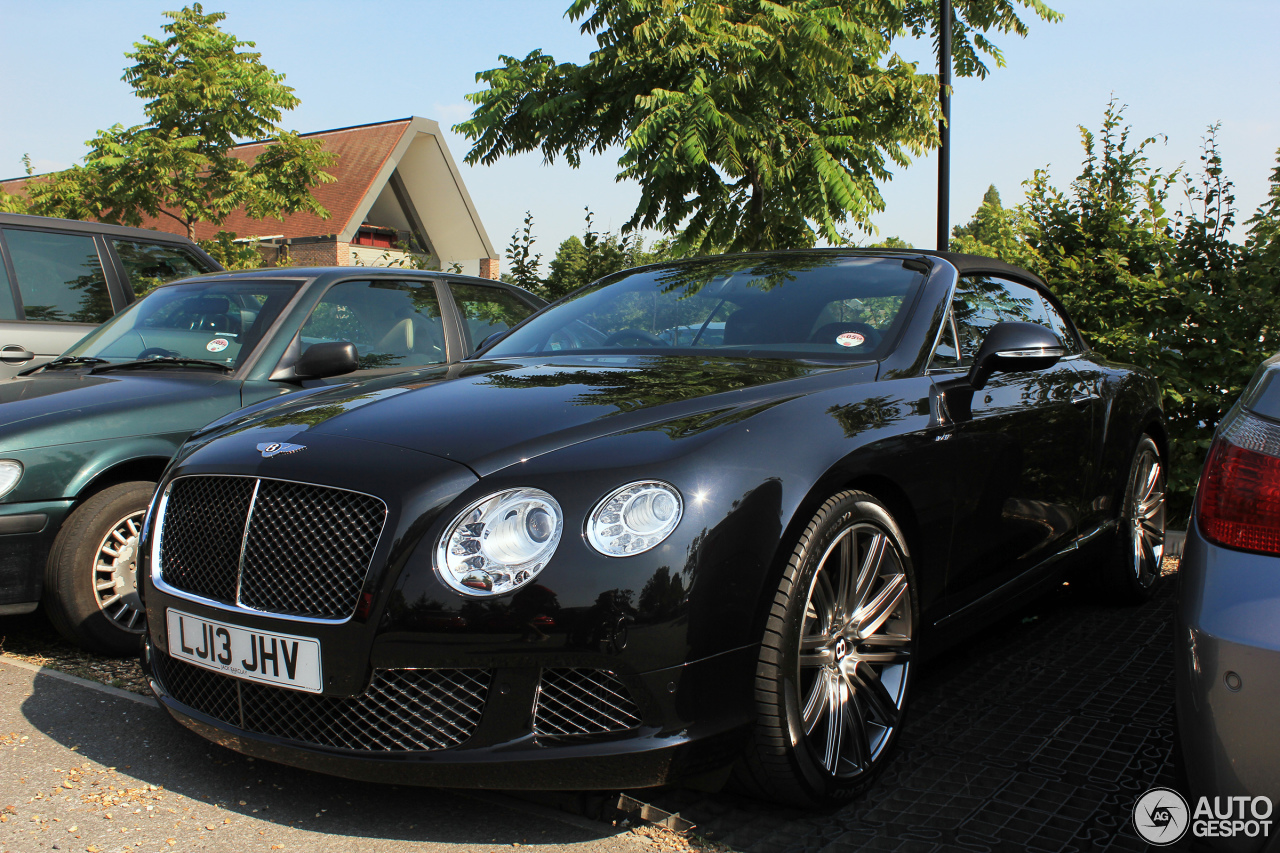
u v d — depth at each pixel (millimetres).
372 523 2129
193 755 2662
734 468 2146
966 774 2498
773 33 7914
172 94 17391
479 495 2092
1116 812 2277
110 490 3641
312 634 2137
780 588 2168
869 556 2436
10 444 3457
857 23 8047
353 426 2412
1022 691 3115
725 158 7637
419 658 2045
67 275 6098
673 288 3570
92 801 2387
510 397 2535
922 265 3309
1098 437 3729
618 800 2314
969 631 2986
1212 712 1600
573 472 2086
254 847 2158
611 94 8555
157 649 2531
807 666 2273
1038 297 3930
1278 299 5453
